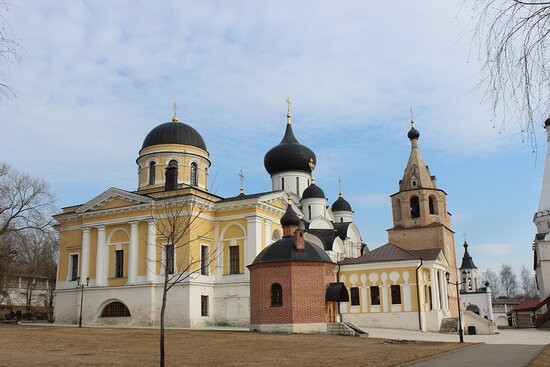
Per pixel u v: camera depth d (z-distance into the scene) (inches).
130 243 2042.3
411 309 2021.4
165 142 2311.8
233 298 1967.3
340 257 2620.6
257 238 2001.7
